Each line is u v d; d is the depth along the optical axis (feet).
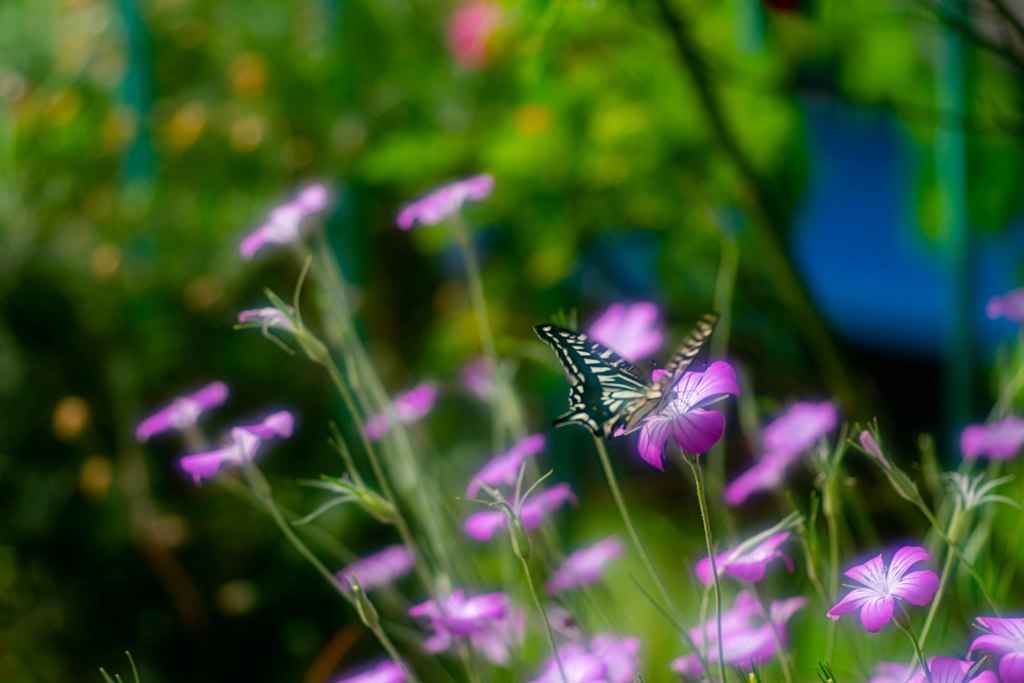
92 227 5.33
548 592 4.33
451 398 5.60
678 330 5.49
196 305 5.32
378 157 5.53
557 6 4.58
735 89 5.19
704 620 3.99
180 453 5.24
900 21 4.88
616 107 5.30
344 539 5.16
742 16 5.03
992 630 3.70
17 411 5.11
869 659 4.14
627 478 5.39
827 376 4.93
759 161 5.27
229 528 5.16
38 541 5.07
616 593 4.79
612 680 4.08
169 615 5.11
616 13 4.84
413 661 4.74
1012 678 3.64
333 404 5.35
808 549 4.02
